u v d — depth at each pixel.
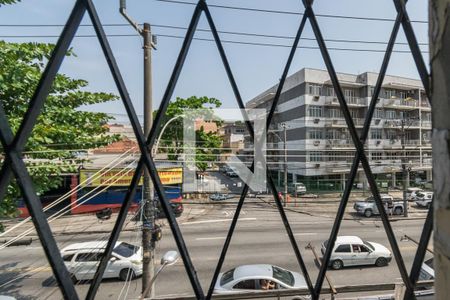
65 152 4.78
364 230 13.69
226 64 1.19
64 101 4.94
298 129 26.56
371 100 1.16
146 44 5.56
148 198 5.68
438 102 0.67
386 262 9.29
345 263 9.14
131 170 8.94
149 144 1.03
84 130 5.42
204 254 10.25
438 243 0.67
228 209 18.00
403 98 29.14
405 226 14.48
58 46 0.91
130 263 8.38
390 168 24.20
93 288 0.94
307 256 9.92
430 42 0.71
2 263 9.44
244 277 6.62
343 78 27.58
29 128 0.89
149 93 5.57
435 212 0.68
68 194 5.37
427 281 3.64
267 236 12.49
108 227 13.00
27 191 0.86
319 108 26.27
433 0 0.70
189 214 16.97
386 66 1.14
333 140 25.73
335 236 1.15
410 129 28.52
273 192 1.27
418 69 1.04
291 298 6.23
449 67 0.64
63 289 0.88
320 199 20.92
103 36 0.98
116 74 1.00
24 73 3.53
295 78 27.38
